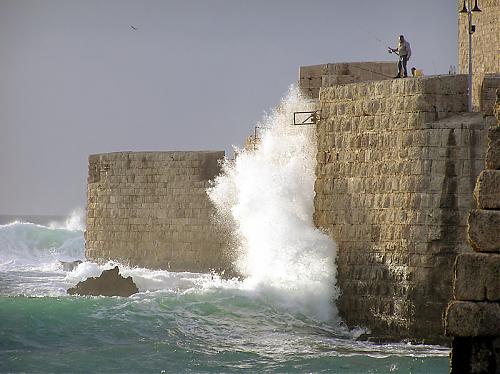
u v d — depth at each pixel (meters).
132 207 194.88
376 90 122.31
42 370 100.69
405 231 117.75
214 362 105.19
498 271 67.44
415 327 116.38
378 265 121.12
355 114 124.88
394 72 150.12
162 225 190.00
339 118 127.00
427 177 116.06
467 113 117.56
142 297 128.25
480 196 68.44
